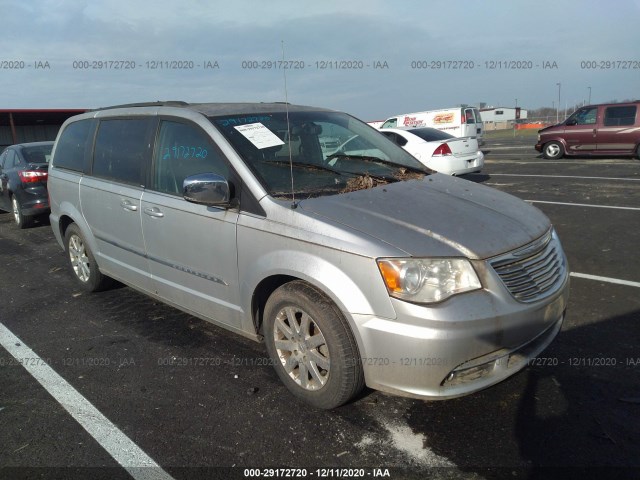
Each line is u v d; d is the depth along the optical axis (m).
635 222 7.06
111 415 3.02
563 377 3.21
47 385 3.40
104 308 4.73
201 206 3.37
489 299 2.53
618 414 2.83
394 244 2.56
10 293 5.34
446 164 10.77
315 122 3.94
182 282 3.68
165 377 3.43
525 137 32.22
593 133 15.01
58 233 5.30
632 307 4.21
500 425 2.78
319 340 2.80
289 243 2.86
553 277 2.92
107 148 4.41
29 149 8.99
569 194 9.56
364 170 3.66
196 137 3.54
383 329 2.51
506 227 2.85
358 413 2.93
